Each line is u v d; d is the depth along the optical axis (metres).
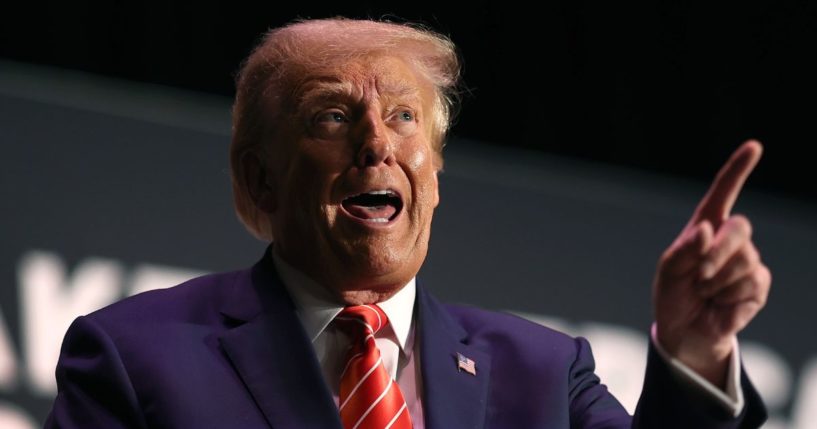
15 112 7.52
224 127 8.21
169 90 9.01
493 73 10.27
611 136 10.60
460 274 8.51
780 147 10.81
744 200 10.37
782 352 9.09
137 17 9.13
